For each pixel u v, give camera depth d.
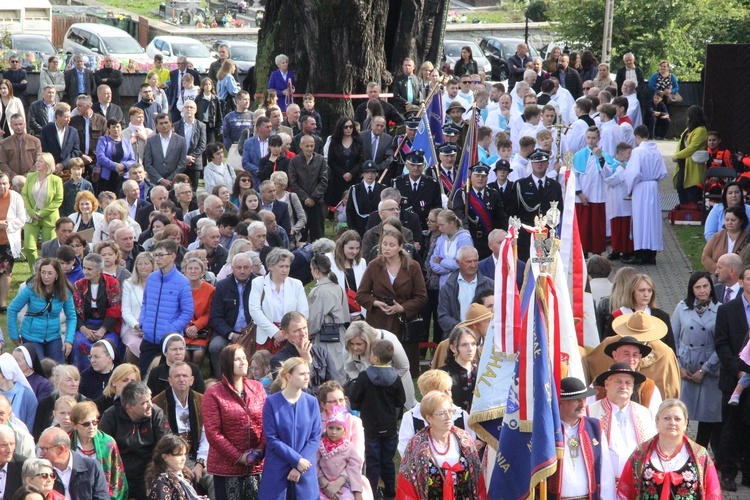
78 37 82.19
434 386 18.48
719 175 39.44
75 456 18.80
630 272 21.47
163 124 39.50
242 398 19.47
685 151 40.28
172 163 39.72
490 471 17.94
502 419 17.41
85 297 26.50
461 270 25.45
